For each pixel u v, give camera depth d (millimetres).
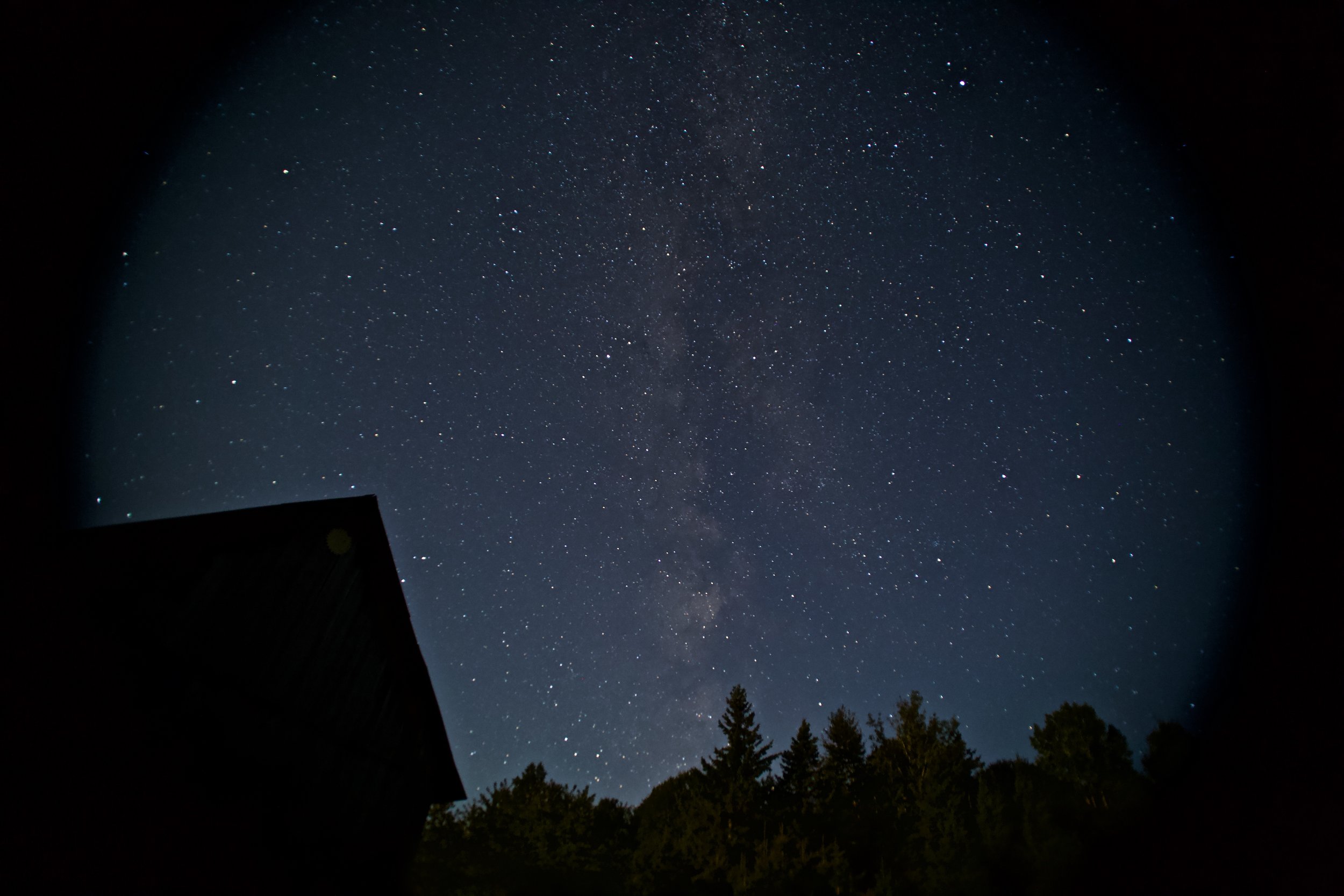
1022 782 19172
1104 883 14430
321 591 6973
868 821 20719
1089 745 21188
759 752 25094
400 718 8430
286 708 6230
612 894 17938
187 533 5402
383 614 8195
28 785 4039
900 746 23531
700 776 24594
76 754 4301
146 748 4723
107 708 4543
